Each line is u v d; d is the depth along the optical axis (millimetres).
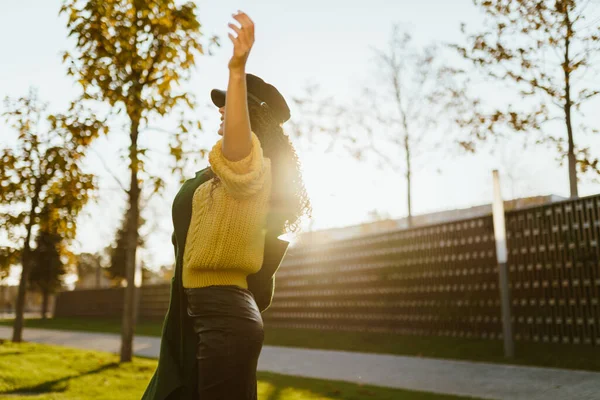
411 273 14352
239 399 1715
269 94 2000
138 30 8812
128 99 8672
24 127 13492
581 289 10219
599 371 8094
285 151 1978
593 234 10102
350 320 16281
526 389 7051
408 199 16656
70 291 36688
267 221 1919
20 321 14648
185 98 8953
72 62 8648
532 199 19047
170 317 1926
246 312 1787
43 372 8039
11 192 13742
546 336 10758
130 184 10445
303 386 7535
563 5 9281
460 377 8289
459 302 12867
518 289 11406
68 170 10227
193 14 8922
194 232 1833
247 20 1634
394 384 7938
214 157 1732
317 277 17844
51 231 12602
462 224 13039
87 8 8508
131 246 10320
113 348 14969
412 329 14102
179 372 1833
